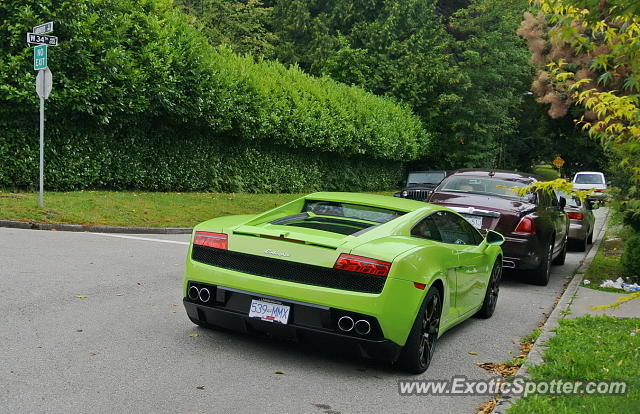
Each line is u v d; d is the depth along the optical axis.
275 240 5.18
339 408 4.42
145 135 17.88
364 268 4.88
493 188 10.65
